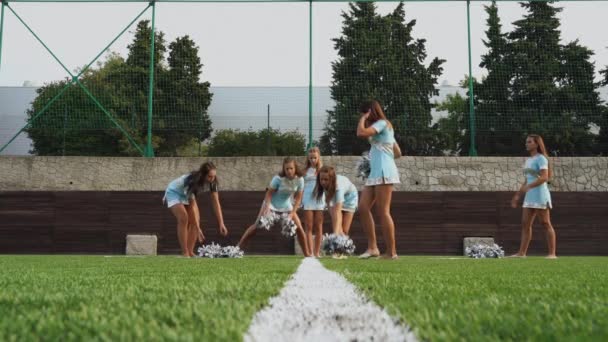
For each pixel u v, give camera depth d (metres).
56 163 12.26
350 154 11.89
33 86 12.04
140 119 11.98
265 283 2.39
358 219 12.09
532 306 1.58
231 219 12.01
